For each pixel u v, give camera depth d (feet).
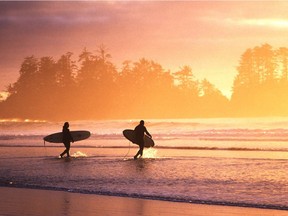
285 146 137.18
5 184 64.28
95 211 45.21
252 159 97.55
